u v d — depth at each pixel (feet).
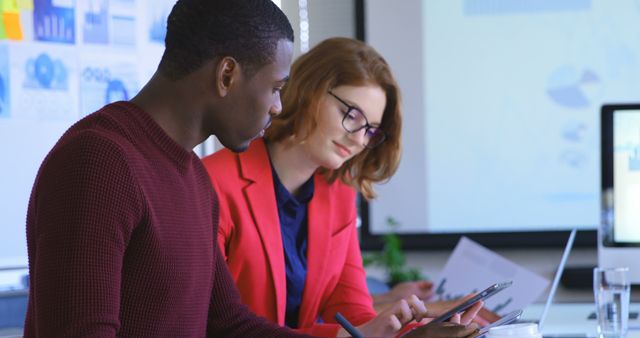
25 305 8.25
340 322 5.94
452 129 13.07
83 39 8.77
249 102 4.47
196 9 4.37
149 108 4.44
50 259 3.90
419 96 13.10
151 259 4.26
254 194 6.88
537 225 12.98
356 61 6.82
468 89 13.02
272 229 6.89
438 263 13.15
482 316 7.23
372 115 6.86
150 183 4.26
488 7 12.94
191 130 4.49
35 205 4.13
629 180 8.98
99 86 8.85
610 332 7.09
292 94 6.86
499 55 12.95
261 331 5.46
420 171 13.14
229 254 6.82
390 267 12.25
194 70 4.39
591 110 12.81
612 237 8.96
